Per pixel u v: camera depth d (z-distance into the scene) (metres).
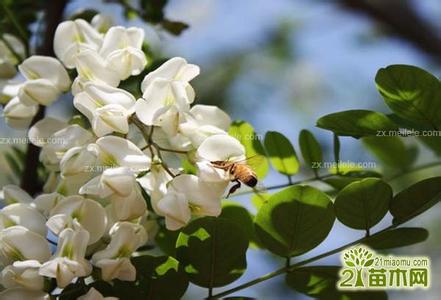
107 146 0.61
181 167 0.65
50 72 0.65
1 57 0.70
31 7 0.74
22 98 0.65
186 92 0.62
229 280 0.63
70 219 0.61
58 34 0.66
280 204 0.62
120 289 0.62
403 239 0.63
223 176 0.61
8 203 0.64
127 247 0.61
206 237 0.62
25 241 0.61
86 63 0.63
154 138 0.63
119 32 0.64
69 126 0.63
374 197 0.62
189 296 0.76
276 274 0.63
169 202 0.61
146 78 0.62
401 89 0.63
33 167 0.69
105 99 0.62
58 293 0.62
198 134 0.62
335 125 0.64
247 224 0.67
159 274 0.62
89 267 0.61
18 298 0.61
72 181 0.62
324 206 0.62
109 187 0.60
